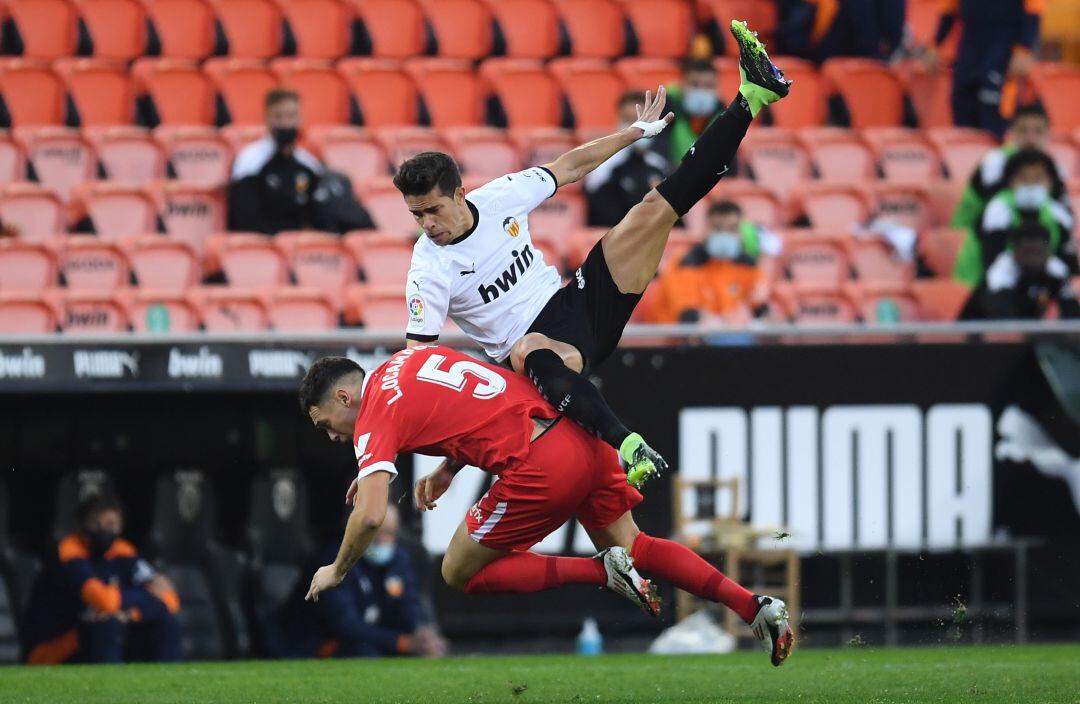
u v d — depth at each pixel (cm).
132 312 3328
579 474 1728
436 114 4419
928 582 3011
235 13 4591
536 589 1817
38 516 3033
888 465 3000
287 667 2503
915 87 4578
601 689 2070
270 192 3641
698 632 2939
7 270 3488
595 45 4741
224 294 3359
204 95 4331
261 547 3031
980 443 3019
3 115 4247
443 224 1858
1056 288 3522
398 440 1683
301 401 1773
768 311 3409
